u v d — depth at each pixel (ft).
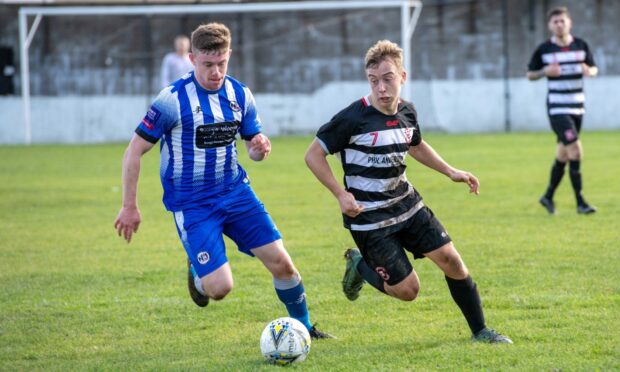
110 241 72.18
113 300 50.98
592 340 39.19
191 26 208.13
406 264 39.47
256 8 184.03
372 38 206.28
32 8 187.21
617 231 68.85
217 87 38.91
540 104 198.49
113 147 181.47
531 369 34.96
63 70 207.62
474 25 203.00
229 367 36.99
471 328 40.34
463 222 76.07
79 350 40.96
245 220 40.29
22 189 109.40
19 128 201.05
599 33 200.13
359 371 35.68
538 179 107.55
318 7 180.65
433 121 203.82
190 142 39.06
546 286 50.88
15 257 65.36
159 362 38.27
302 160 143.33
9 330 44.75
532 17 201.16
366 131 38.91
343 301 49.37
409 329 42.80
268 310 47.93
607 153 136.26
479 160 132.05
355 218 39.73
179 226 39.63
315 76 208.54
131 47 207.21
